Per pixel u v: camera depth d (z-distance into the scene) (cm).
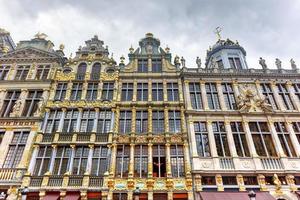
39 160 1823
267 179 1767
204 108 2106
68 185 1684
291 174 1761
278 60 2491
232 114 2073
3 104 2162
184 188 1686
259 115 2075
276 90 2266
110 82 2289
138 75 2317
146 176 1762
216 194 1617
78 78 2322
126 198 1664
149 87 2244
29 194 1659
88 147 1889
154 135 1941
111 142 1897
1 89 2227
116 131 1952
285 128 2050
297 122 2069
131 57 2481
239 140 1953
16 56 2483
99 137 1931
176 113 2089
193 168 1759
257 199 1563
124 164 1820
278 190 1692
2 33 2867
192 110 2072
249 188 1695
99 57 2475
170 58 2500
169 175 1733
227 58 2616
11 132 1969
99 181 1714
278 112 2086
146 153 1878
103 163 1823
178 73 2341
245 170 1753
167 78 2319
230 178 1758
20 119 2022
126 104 2112
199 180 1711
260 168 1781
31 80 2273
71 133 1941
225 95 2247
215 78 2322
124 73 2331
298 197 1670
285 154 1908
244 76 2331
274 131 1995
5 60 2455
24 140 1942
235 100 2197
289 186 1717
